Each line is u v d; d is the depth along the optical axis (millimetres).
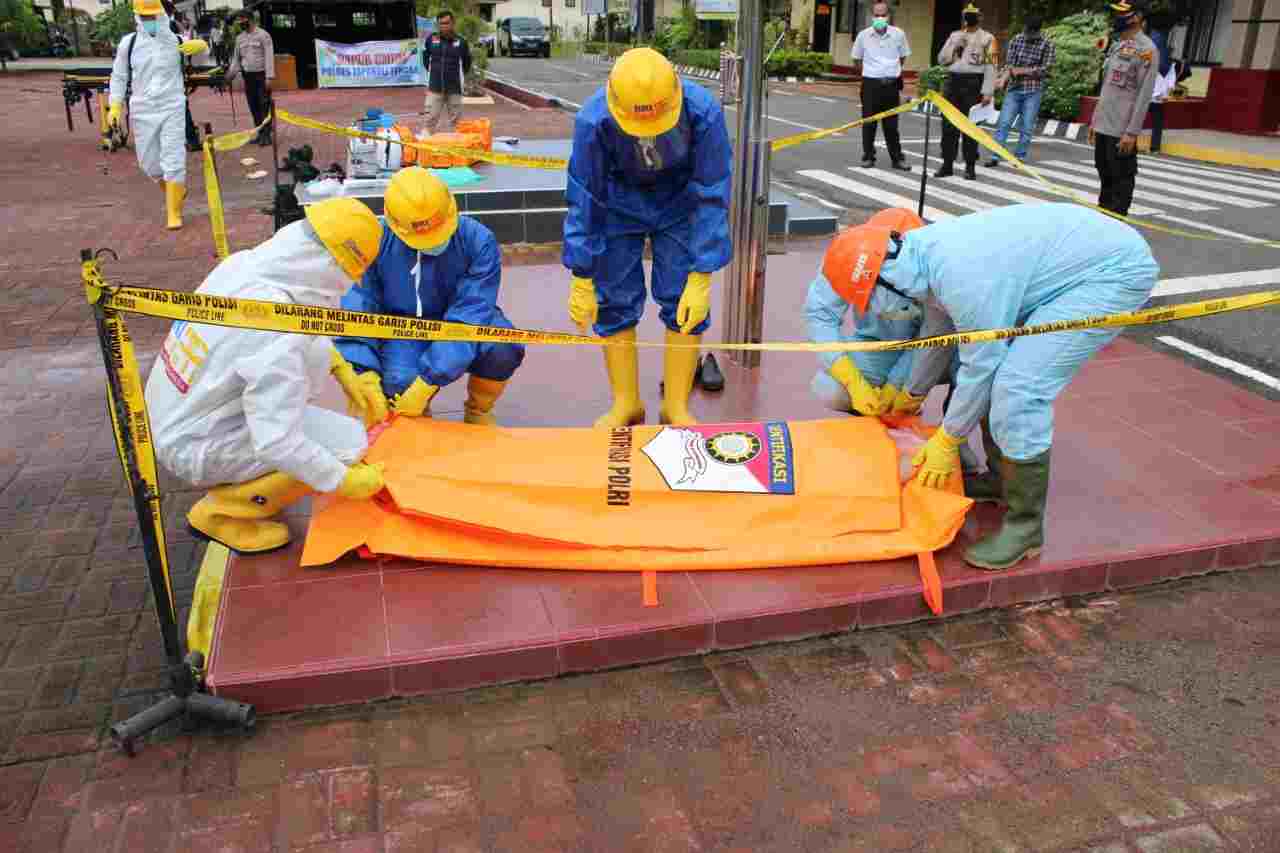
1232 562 3801
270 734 2969
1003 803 2723
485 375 4320
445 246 3936
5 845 2572
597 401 5102
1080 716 3053
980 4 23719
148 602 3643
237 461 3436
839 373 3820
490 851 2559
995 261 3309
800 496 3668
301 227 3359
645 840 2596
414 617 3287
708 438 3812
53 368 5977
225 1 34562
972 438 4586
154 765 2846
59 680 3207
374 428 3887
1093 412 5004
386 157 9578
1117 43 8352
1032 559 3639
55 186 11820
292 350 3189
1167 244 8828
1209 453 4531
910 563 3617
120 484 4551
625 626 3250
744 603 3379
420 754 2893
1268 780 2795
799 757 2891
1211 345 6328
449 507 3549
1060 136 15875
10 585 3744
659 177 4109
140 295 2641
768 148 5145
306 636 3182
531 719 3041
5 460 4781
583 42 43938
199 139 14414
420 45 24938
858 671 3270
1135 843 2588
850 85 25250
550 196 9312
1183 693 3152
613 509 3674
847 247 3463
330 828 2629
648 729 3002
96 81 16719
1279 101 15086
